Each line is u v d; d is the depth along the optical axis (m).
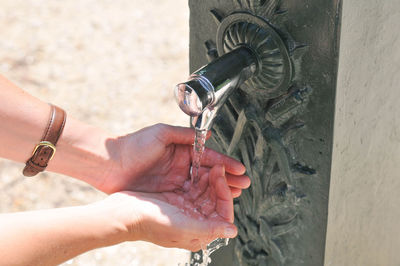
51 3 4.28
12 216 1.38
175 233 1.44
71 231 1.39
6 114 1.56
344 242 1.61
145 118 3.18
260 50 1.43
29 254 1.35
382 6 1.37
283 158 1.52
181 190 1.68
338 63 1.32
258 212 1.67
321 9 1.31
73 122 1.67
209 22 1.57
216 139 1.72
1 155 1.62
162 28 4.01
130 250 2.51
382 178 1.64
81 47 3.78
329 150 1.42
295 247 1.63
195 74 1.35
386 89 1.50
